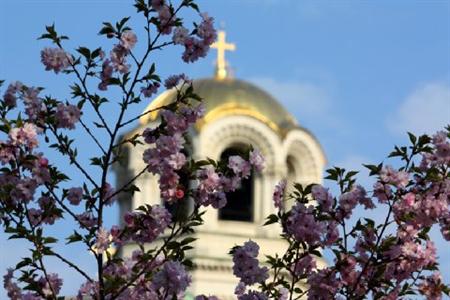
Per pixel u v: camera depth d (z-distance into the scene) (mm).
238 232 73750
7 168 29906
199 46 30406
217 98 77000
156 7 30250
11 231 29516
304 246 30438
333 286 30562
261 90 79000
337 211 30188
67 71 30297
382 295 30484
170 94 73500
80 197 30250
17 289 30297
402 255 30516
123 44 30281
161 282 27875
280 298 31094
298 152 77375
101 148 30359
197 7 30391
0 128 29875
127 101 30359
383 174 30234
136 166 72750
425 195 30594
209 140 75438
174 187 29875
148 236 29938
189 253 72500
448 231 30766
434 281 31000
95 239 29766
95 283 30453
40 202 30250
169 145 29734
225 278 72312
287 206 73938
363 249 30500
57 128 30219
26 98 30297
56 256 29812
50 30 30469
